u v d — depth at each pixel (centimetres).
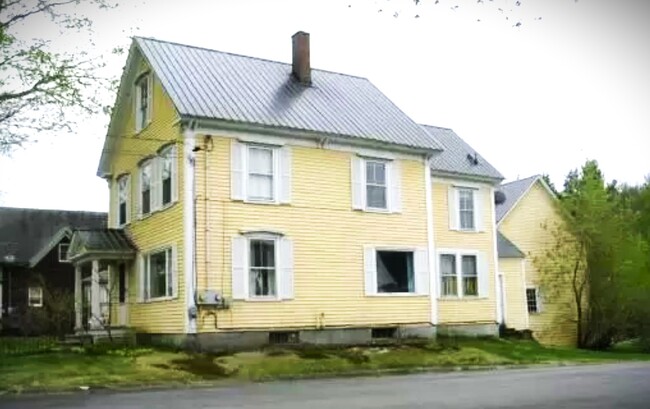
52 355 2066
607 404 1104
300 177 2498
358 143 2631
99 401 1313
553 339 3569
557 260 3566
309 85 2867
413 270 2728
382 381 1677
